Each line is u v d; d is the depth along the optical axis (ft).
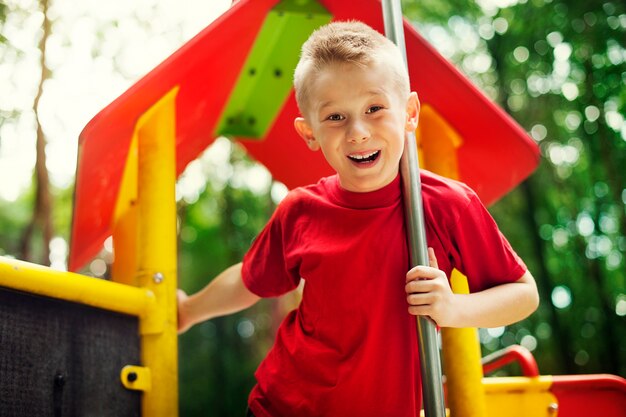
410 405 5.26
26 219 30.71
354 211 5.33
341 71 5.02
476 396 6.41
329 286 5.28
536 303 5.44
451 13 24.44
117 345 5.41
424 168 7.24
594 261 23.73
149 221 6.01
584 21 20.38
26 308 4.73
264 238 6.07
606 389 8.11
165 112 6.34
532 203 24.20
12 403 4.53
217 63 6.88
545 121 23.17
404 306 5.26
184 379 35.73
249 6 6.46
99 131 5.55
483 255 5.40
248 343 36.45
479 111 7.13
